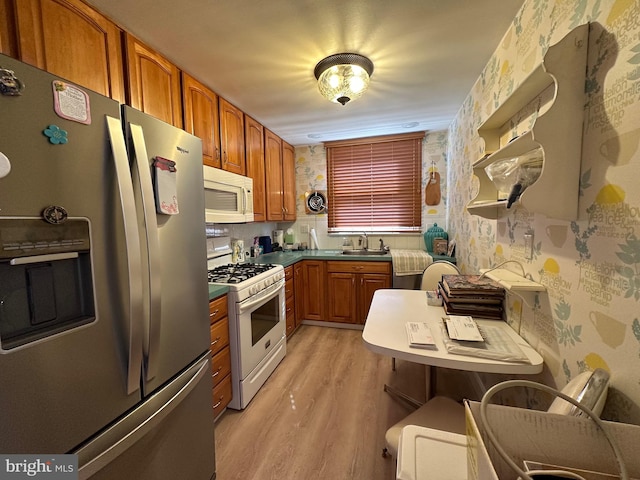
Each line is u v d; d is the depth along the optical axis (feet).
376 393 6.35
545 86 3.17
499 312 4.62
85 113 2.42
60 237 2.24
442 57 5.29
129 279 2.70
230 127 7.14
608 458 1.61
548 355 3.22
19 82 2.00
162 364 3.29
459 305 4.75
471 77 6.07
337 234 11.64
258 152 8.68
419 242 10.93
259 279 6.56
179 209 3.57
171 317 3.44
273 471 4.43
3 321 2.06
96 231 2.50
